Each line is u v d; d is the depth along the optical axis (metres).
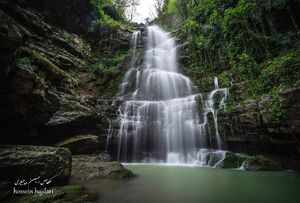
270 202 5.24
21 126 8.13
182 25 26.27
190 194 5.91
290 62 10.18
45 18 16.73
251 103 10.62
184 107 13.88
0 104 6.50
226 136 11.62
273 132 9.34
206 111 13.06
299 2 11.85
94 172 7.64
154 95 17.47
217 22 16.81
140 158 12.91
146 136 13.41
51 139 10.05
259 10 13.45
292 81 9.62
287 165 9.47
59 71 12.34
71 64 17.16
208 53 17.55
